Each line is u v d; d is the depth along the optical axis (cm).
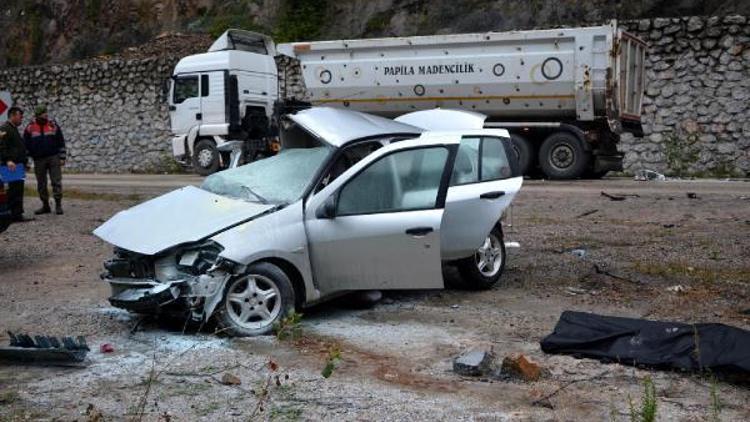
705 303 704
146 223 640
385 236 656
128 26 3569
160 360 552
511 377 512
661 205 1286
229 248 593
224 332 604
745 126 1959
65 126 2959
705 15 2252
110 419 445
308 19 3020
